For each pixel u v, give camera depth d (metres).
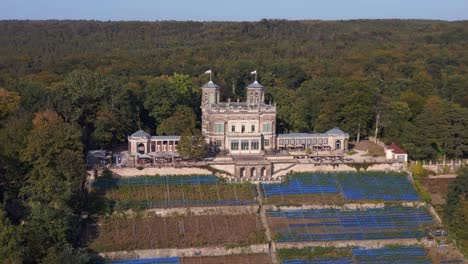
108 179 163.38
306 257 143.50
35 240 120.38
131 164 170.50
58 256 117.56
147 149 186.50
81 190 155.38
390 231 154.62
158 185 163.12
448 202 162.12
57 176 146.38
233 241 145.88
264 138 191.88
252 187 165.88
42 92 199.00
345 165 178.62
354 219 158.50
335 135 199.00
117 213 151.00
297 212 159.12
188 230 148.25
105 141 192.88
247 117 187.62
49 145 151.75
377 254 146.38
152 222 149.88
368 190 170.25
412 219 160.75
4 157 150.25
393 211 163.38
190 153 173.38
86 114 197.75
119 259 138.62
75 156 150.88
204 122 196.75
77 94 198.62
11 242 112.62
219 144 188.75
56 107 188.75
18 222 141.12
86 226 145.38
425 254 147.62
